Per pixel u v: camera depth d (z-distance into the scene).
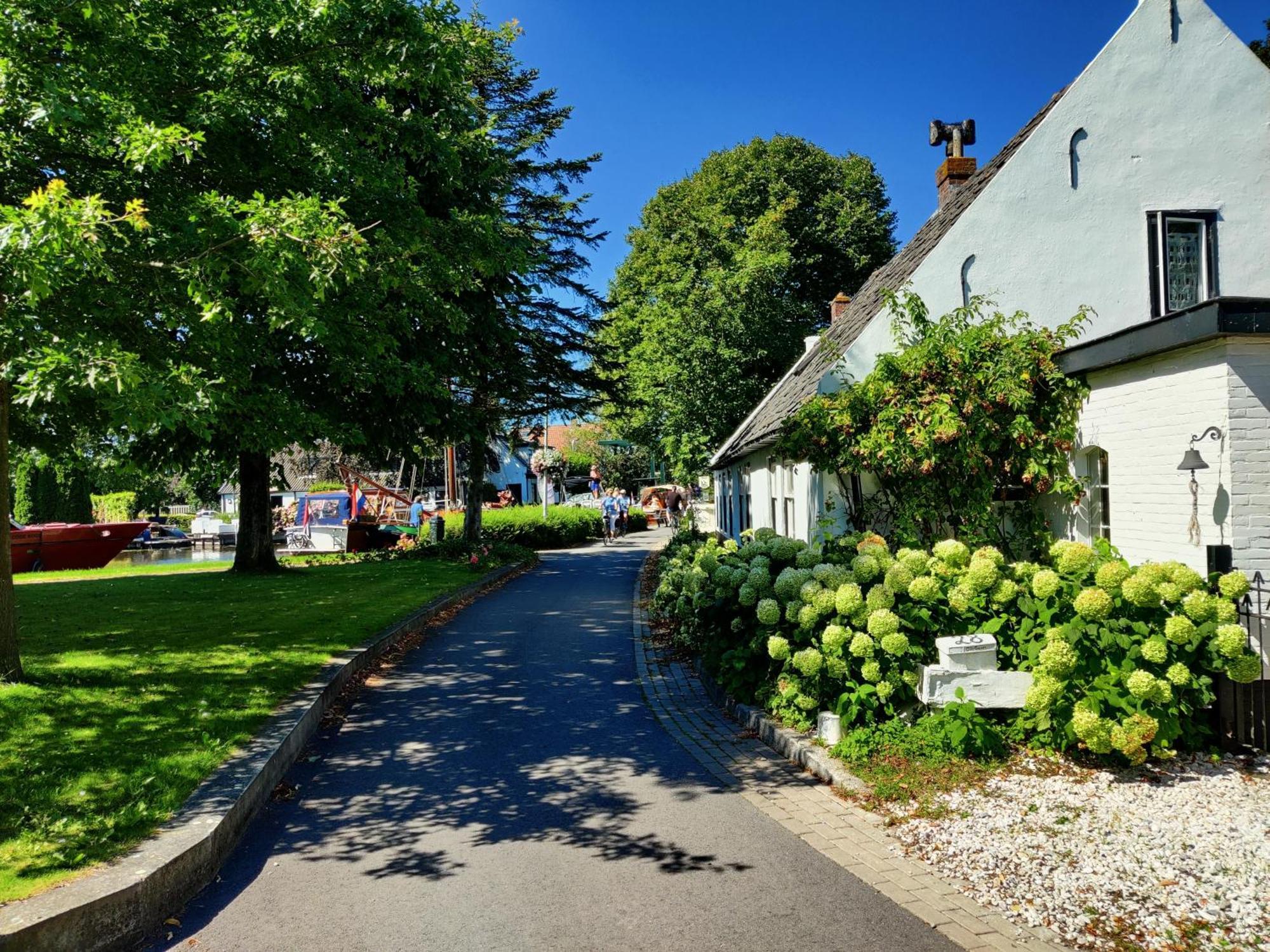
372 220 10.08
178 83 7.29
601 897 4.14
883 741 5.93
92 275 6.21
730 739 6.82
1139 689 5.28
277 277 6.47
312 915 4.00
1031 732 5.90
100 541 23.94
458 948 3.68
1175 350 7.58
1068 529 9.38
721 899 4.10
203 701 6.89
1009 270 10.52
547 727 7.25
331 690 7.95
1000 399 8.78
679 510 34.75
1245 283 10.72
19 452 9.76
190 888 4.21
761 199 34.97
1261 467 7.00
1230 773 5.41
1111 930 3.69
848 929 3.78
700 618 8.41
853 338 10.57
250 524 18.45
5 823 4.46
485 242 12.68
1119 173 10.64
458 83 9.47
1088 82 10.63
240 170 8.07
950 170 15.49
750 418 20.50
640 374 30.64
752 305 28.44
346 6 7.11
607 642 11.23
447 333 17.23
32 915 3.46
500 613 13.80
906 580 6.21
